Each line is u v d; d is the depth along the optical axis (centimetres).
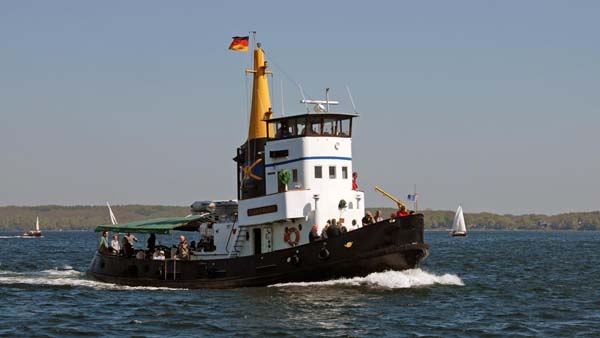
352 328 4053
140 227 6109
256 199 5300
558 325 4250
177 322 4256
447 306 4731
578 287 6075
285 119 5334
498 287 5912
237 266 5275
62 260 10794
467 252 13112
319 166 5228
